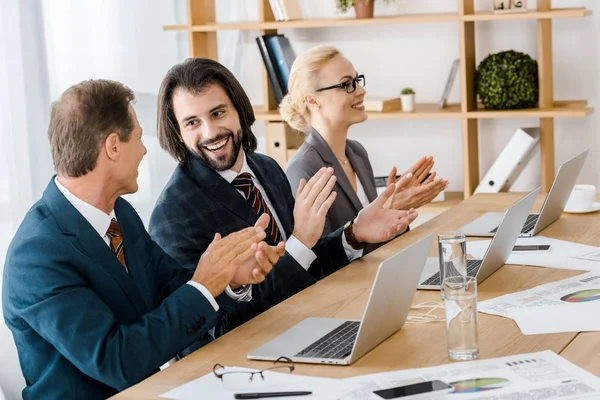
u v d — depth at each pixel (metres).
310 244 2.80
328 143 3.56
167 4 5.09
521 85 4.54
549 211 3.18
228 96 2.83
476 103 4.83
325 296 2.55
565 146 4.83
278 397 1.82
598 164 4.79
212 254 2.27
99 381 2.19
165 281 2.52
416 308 2.39
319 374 1.94
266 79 5.00
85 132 2.17
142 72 4.98
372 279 2.70
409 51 5.04
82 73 4.62
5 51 4.25
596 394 1.73
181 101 2.77
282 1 4.79
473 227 3.27
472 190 4.75
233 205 2.82
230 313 2.62
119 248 2.34
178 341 2.15
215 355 2.11
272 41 4.88
